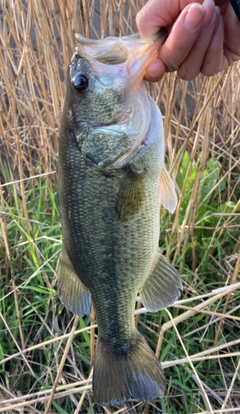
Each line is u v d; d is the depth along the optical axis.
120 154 0.33
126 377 0.39
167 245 0.62
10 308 0.61
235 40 0.37
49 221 0.69
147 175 0.34
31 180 0.72
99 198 0.34
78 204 0.35
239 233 0.66
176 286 0.37
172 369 0.55
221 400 0.51
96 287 0.37
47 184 0.69
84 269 0.36
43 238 0.62
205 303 0.49
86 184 0.34
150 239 0.36
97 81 0.33
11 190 0.73
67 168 0.35
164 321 0.59
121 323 0.38
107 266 0.36
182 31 0.30
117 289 0.37
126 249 0.35
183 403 0.54
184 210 0.65
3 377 0.57
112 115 0.33
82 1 0.48
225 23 0.37
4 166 0.77
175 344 0.55
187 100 0.89
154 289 0.38
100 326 0.39
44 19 0.54
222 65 0.39
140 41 0.33
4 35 0.62
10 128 0.67
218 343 0.56
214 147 0.79
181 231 0.58
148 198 0.35
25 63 0.62
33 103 0.65
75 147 0.34
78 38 0.34
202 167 0.56
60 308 0.58
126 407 0.51
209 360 0.56
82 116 0.34
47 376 0.54
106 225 0.34
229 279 0.61
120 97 0.33
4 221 0.61
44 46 0.55
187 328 0.56
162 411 0.51
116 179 0.34
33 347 0.50
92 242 0.35
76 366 0.56
